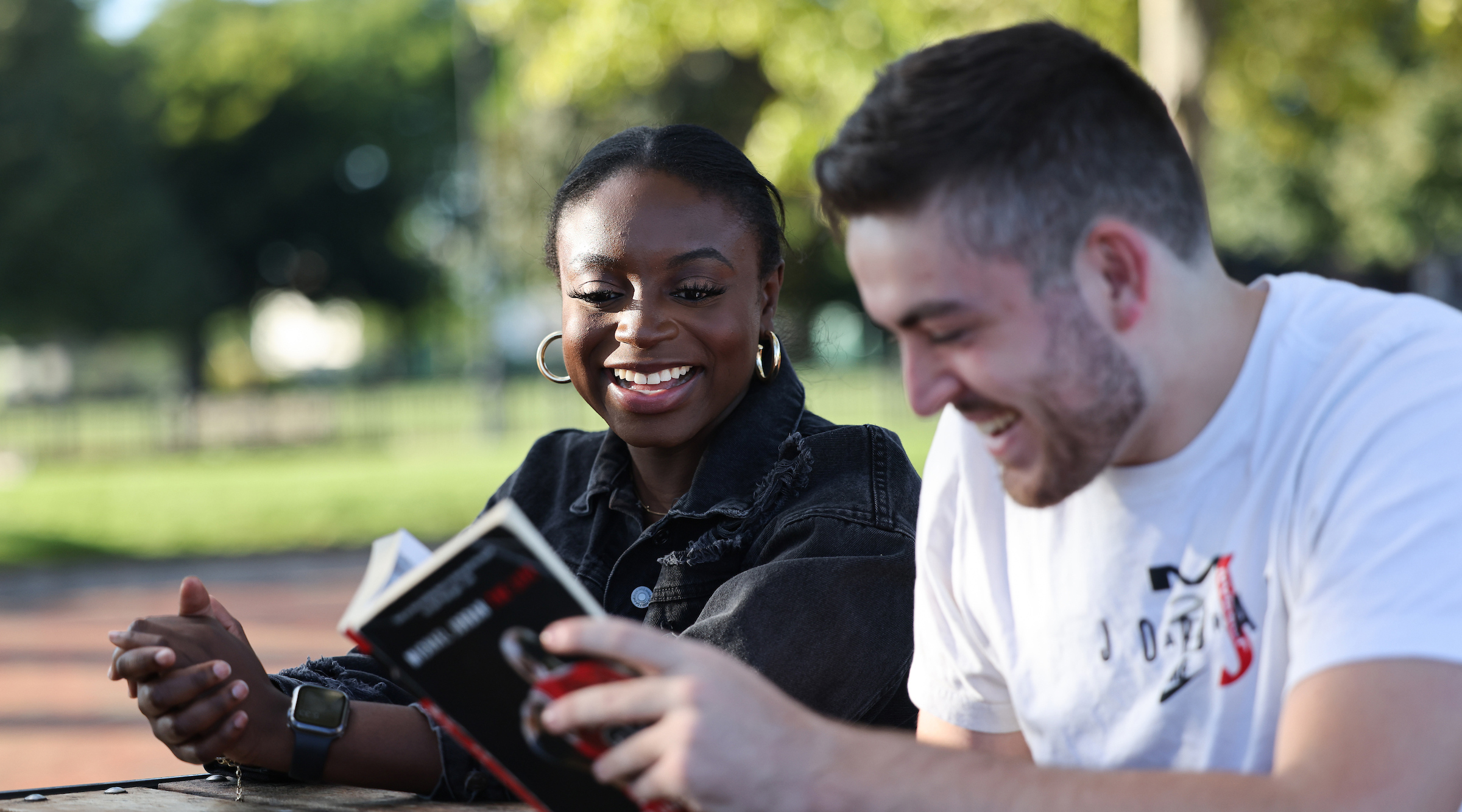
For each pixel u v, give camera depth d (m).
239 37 31.28
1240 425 1.16
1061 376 1.07
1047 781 1.00
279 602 9.45
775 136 7.89
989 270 1.05
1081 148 1.06
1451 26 7.62
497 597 1.10
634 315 1.73
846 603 1.59
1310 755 1.01
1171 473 1.18
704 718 0.97
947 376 1.10
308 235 32.44
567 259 1.79
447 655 1.12
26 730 5.95
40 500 13.95
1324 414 1.12
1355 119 8.36
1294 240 22.58
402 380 46.91
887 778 0.99
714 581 1.74
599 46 7.77
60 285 25.30
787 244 1.88
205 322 31.92
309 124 31.64
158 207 27.00
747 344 1.77
